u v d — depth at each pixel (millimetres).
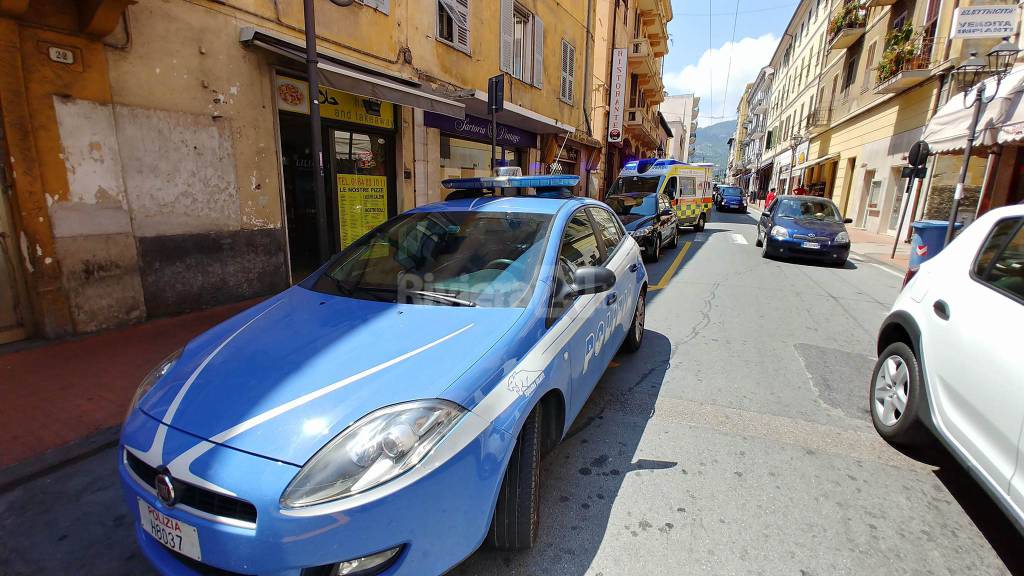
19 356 4242
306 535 1526
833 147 23484
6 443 3008
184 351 2328
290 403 1772
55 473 2799
